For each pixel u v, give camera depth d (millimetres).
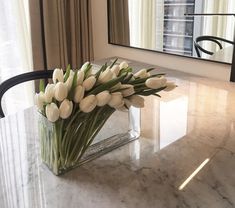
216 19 1703
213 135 1150
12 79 1575
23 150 1030
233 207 767
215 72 1812
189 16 1815
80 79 807
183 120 1274
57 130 842
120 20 2207
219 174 907
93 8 2377
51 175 902
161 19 1960
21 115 1300
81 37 2367
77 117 837
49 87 806
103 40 2395
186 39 1880
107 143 1059
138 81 878
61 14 2186
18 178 884
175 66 2002
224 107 1406
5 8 2037
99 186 855
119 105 846
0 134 1134
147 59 2145
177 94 1564
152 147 1063
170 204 782
